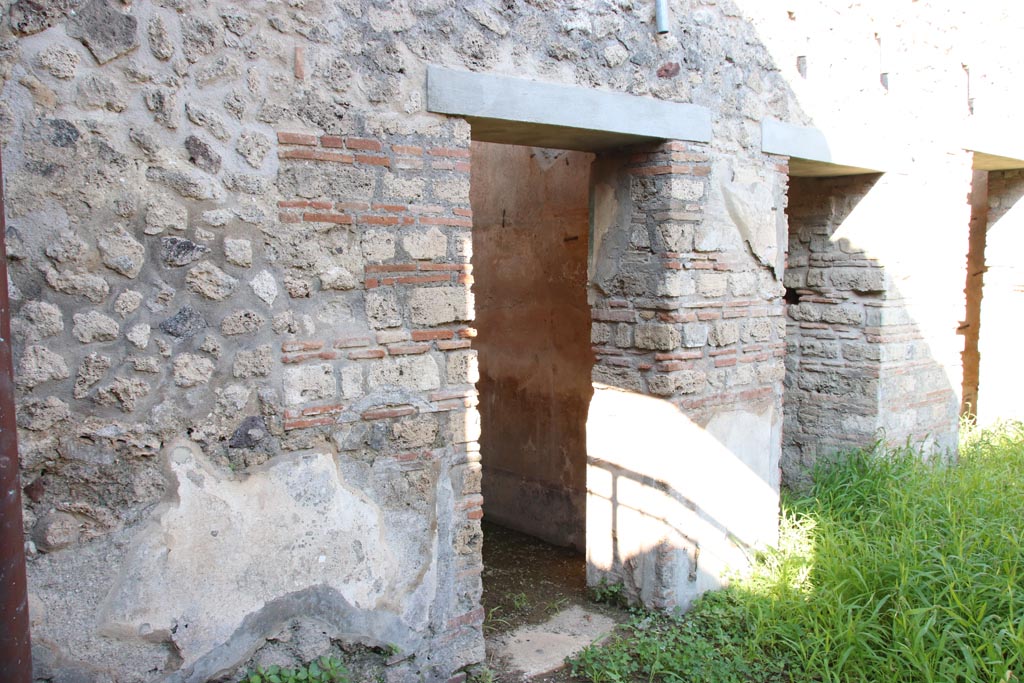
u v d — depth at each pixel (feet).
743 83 15.05
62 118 8.73
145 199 9.25
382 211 10.88
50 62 8.63
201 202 9.61
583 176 18.37
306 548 10.48
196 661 9.74
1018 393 25.67
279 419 10.24
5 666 7.18
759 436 15.90
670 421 14.17
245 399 10.00
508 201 20.86
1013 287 25.64
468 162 11.65
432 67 11.17
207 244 9.67
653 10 13.53
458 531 11.89
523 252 20.53
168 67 9.32
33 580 8.77
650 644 13.33
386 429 11.09
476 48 11.60
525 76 12.14
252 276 9.99
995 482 18.24
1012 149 22.45
